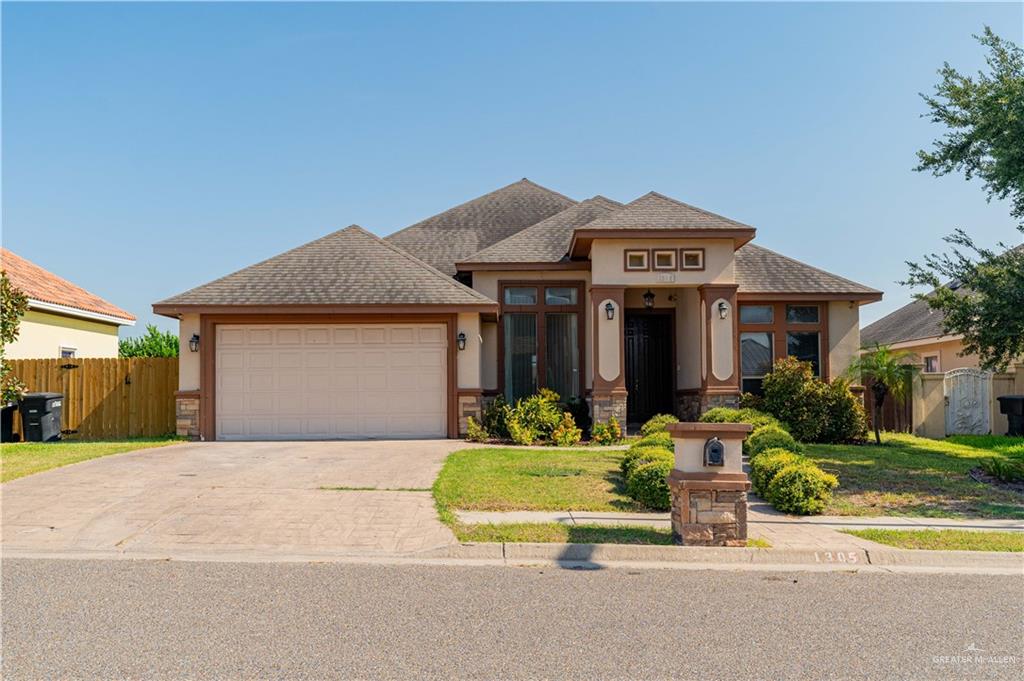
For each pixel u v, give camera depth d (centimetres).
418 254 2141
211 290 1658
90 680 445
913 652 502
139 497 995
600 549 783
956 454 1491
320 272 1733
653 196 1884
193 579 676
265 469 1206
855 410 1670
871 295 1894
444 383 1677
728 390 1728
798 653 498
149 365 1759
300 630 536
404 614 575
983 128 1429
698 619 569
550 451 1436
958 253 1530
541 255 1909
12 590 636
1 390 1535
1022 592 657
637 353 1983
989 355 1586
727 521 803
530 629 541
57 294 2147
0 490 1025
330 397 1666
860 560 777
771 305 1914
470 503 980
